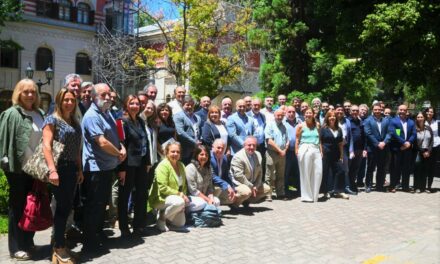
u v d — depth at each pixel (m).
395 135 10.58
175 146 6.73
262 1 16.16
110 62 23.38
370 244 6.07
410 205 8.99
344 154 10.09
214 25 19.86
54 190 5.00
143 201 6.39
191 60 19.03
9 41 24.75
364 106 11.05
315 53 15.25
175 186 6.71
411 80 14.19
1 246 5.75
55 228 5.01
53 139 4.94
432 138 10.77
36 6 27.91
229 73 20.27
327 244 6.04
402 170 10.84
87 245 5.48
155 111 6.85
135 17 31.19
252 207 8.59
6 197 7.32
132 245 5.82
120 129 5.89
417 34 12.42
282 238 6.30
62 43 29.19
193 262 5.18
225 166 7.96
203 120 9.04
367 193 10.49
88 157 5.43
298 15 15.37
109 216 6.88
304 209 8.44
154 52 20.36
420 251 5.52
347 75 15.45
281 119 9.49
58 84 29.08
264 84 16.88
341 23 14.13
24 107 5.22
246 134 9.10
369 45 13.78
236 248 5.77
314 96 14.92
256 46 18.70
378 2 13.40
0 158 5.07
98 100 5.45
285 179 9.75
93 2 30.39
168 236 6.30
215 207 6.96
